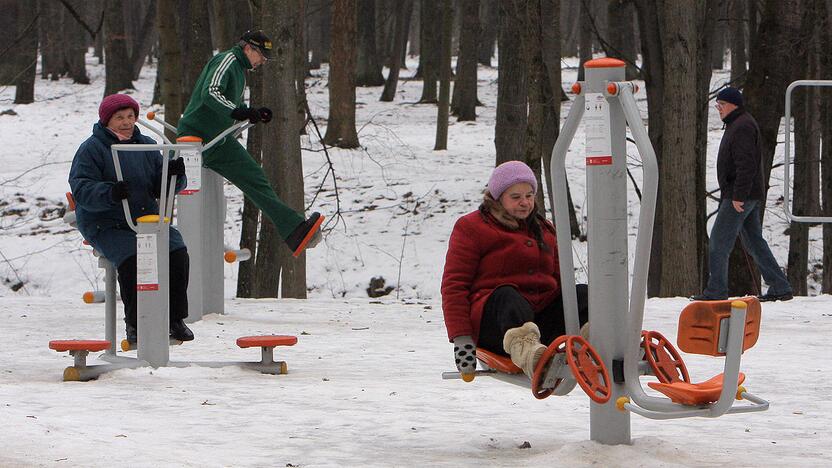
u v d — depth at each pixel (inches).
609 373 565.3
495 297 591.2
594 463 550.6
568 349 535.8
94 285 2930.6
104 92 5551.2
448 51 4141.2
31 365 1000.2
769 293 1632.6
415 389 858.8
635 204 3262.8
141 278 947.3
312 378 930.1
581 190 3373.5
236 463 553.0
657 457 572.1
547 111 2394.2
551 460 558.3
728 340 502.6
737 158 1515.7
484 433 663.8
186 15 4741.6
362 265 2979.8
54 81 6550.2
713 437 664.4
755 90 2143.2
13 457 522.9
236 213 3334.2
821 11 2285.9
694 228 1908.2
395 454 591.2
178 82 2346.2
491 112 5295.3
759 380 936.9
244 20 2731.3
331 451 599.2
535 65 2167.8
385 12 6624.0
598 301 564.1
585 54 5251.0
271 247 2214.6
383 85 6190.9
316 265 2984.7
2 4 4616.1
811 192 2593.5
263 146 2108.8
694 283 1903.3
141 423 679.7
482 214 617.0
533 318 591.8
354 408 764.6
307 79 6122.1
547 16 2783.0
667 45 1899.6
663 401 543.5
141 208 983.0
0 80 5354.3
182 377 916.0
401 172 3735.2
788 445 637.9
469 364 594.9
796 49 2235.5
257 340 941.8
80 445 556.7
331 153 3998.5
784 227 3120.1
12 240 3186.5
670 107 1894.7
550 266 626.2
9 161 4047.7
